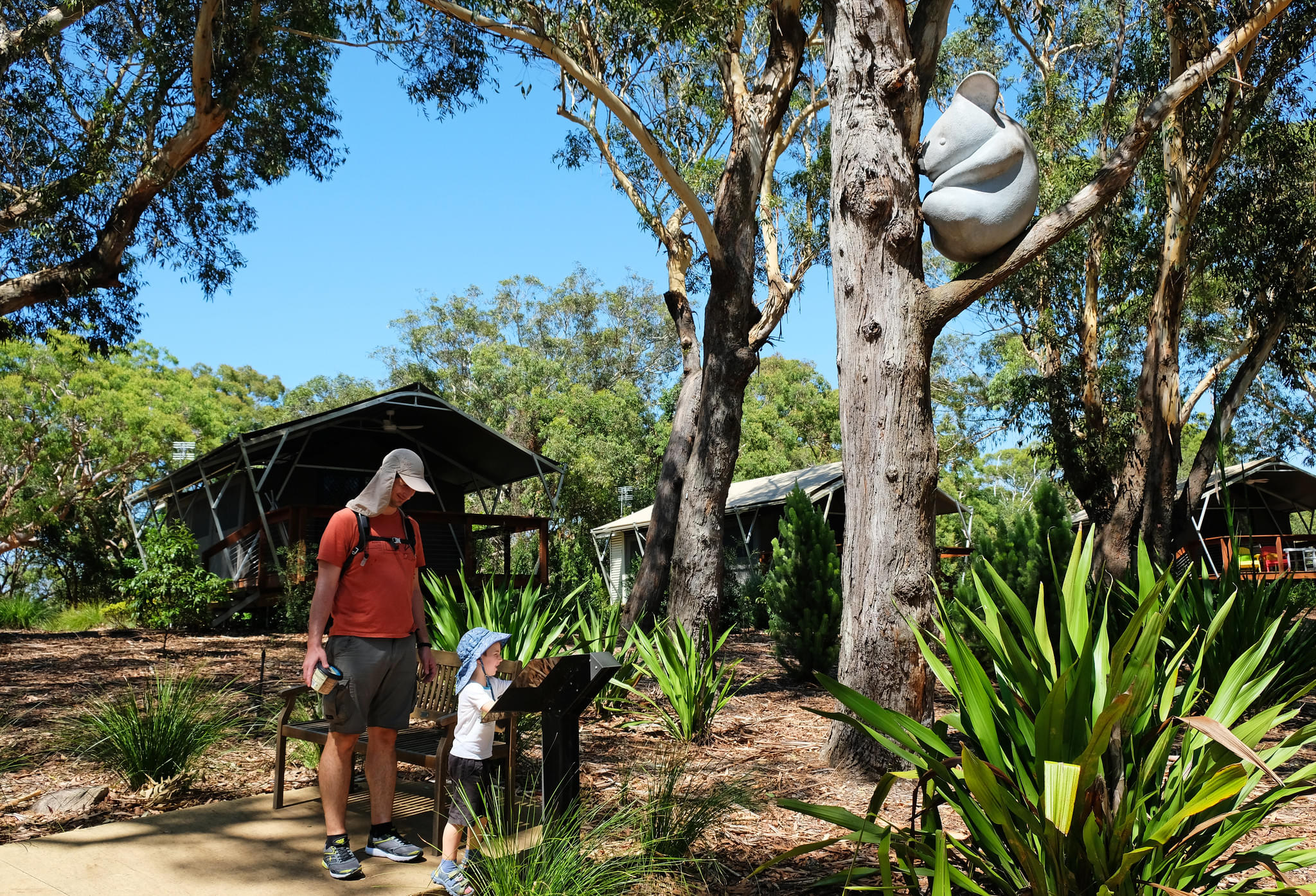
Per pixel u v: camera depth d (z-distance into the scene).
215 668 10.04
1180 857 2.80
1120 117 17.53
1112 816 2.79
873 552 5.53
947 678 3.39
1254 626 7.08
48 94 13.29
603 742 6.44
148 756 4.93
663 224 13.52
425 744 4.30
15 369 26.81
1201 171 14.36
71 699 7.69
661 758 5.89
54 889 3.39
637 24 10.88
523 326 45.94
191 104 12.77
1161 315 15.15
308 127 14.69
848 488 5.72
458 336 44.91
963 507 24.45
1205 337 22.25
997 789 2.65
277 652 12.09
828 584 10.01
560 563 21.97
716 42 10.48
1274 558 22.42
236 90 12.17
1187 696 3.21
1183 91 5.86
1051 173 17.95
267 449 18.58
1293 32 13.12
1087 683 2.83
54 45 13.49
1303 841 2.97
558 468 19.61
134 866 3.65
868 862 3.98
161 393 29.12
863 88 5.79
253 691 7.98
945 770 2.95
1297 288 15.58
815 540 10.19
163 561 14.53
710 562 9.23
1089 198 5.66
